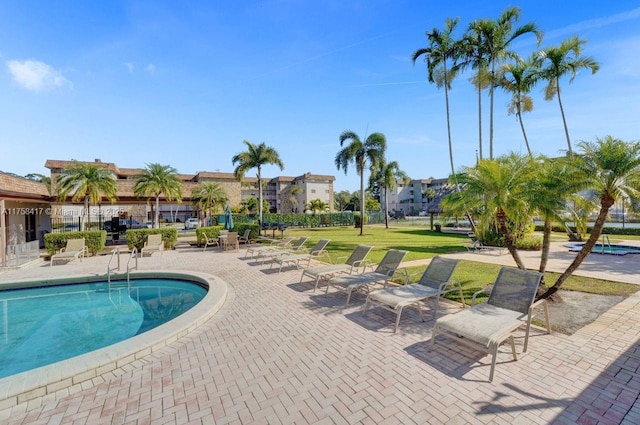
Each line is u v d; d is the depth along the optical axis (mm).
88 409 3004
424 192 78625
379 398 3080
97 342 5492
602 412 2793
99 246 14008
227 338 4711
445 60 15867
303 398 3105
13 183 15055
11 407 3055
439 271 6047
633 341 4289
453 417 2762
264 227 27422
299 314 5754
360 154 24234
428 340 4496
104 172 17312
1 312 7254
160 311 7215
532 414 2783
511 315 4195
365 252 8188
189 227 33500
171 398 3158
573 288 7156
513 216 6082
